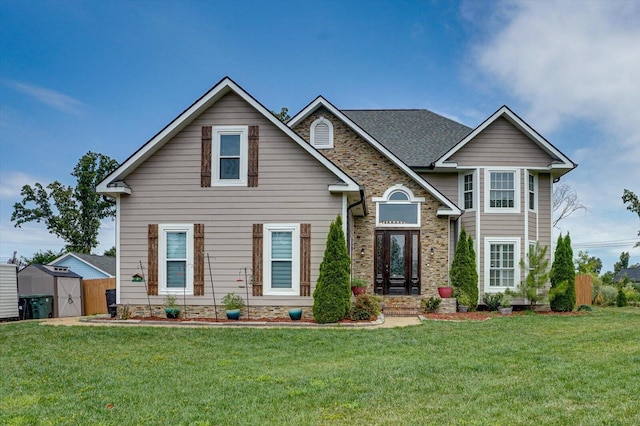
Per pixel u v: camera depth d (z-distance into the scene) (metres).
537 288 18.00
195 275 14.90
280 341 11.16
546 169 19.50
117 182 14.89
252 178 14.96
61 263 34.47
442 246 18.62
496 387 6.88
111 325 13.86
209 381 7.51
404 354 9.55
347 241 15.17
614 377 7.26
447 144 21.19
